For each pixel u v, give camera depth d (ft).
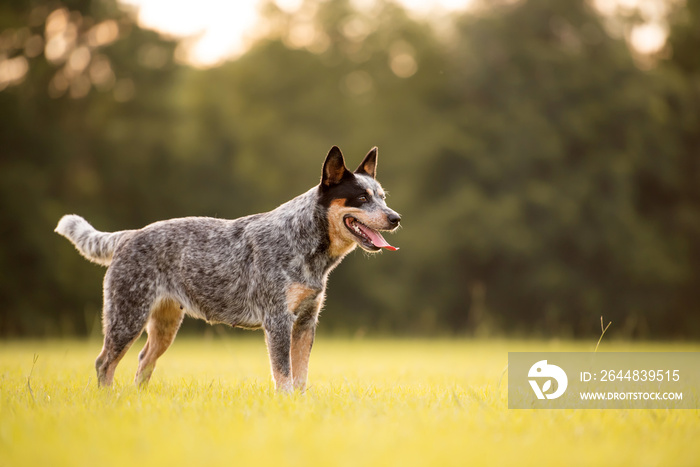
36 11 89.86
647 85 94.68
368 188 22.07
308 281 21.67
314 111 106.11
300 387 21.90
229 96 105.40
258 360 39.78
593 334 95.45
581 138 94.84
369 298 100.63
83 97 95.35
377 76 108.78
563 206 92.02
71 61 94.89
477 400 19.01
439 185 101.71
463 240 94.68
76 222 23.65
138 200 99.50
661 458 12.48
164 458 11.73
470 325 98.99
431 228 96.58
